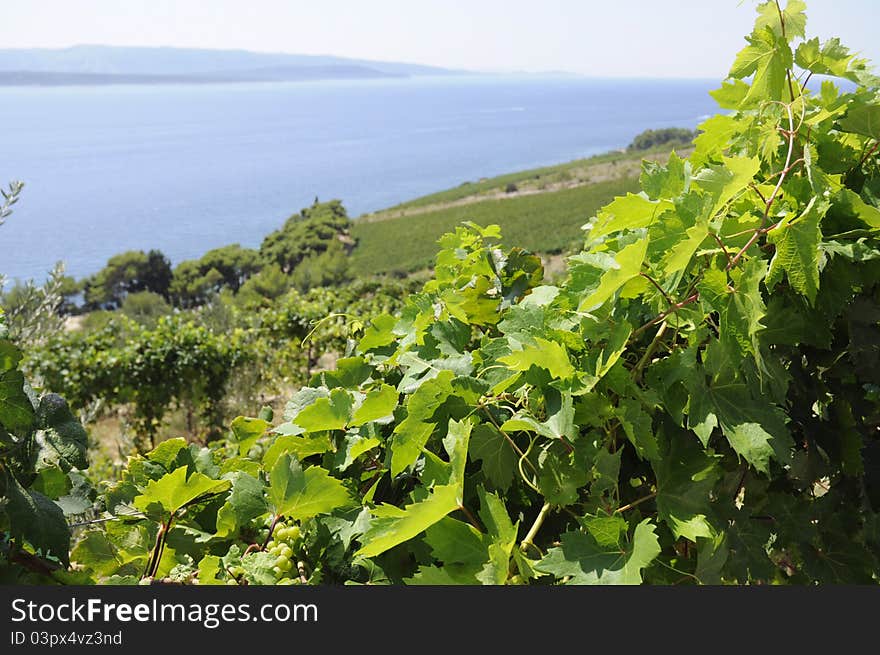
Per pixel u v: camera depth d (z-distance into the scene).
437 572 0.94
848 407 1.21
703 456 1.03
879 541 1.17
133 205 181.75
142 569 1.23
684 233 1.03
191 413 8.45
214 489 1.22
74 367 7.47
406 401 1.14
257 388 8.89
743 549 1.06
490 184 118.31
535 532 1.00
